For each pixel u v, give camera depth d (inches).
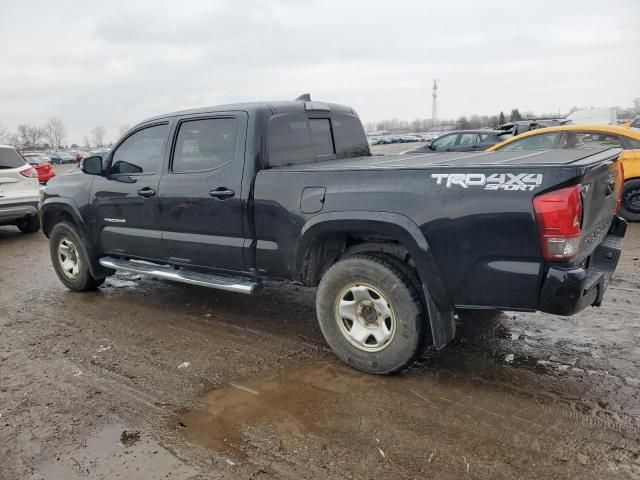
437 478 99.5
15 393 139.9
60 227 227.3
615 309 183.2
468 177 120.7
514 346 156.2
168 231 183.9
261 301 209.6
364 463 104.9
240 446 112.3
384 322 136.9
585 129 336.5
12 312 210.1
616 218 155.9
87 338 178.1
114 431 119.9
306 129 178.9
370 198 133.1
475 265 121.8
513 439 110.3
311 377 142.6
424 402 127.0
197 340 172.4
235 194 159.8
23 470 107.1
